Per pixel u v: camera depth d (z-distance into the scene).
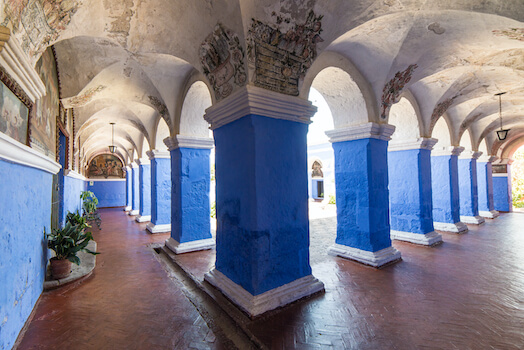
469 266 5.68
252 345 3.21
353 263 5.89
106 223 12.38
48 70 5.00
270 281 4.03
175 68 6.09
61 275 4.90
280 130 4.25
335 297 4.27
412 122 7.66
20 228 3.32
